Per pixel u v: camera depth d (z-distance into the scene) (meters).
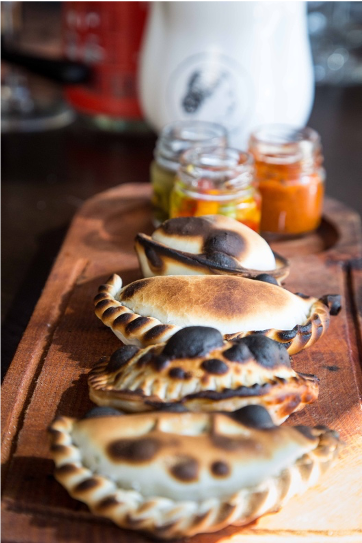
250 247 0.43
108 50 0.71
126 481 0.32
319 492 0.35
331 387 0.40
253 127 0.63
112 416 0.33
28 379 0.40
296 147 0.53
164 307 0.39
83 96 0.75
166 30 0.62
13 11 0.82
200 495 0.32
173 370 0.35
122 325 0.39
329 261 0.51
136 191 0.60
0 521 0.33
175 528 0.31
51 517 0.33
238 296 0.39
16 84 0.80
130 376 0.35
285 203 0.53
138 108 0.74
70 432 0.33
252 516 0.32
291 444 0.32
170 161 0.54
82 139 0.74
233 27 0.60
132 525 0.31
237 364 0.35
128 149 0.73
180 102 0.63
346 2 0.98
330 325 0.44
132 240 0.53
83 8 0.70
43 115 0.77
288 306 0.40
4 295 0.49
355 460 0.36
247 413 0.33
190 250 0.43
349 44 0.99
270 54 0.61
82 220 0.55
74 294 0.46
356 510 0.34
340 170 0.70
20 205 0.61
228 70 0.61
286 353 0.37
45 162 0.69
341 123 0.80
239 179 0.50
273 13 0.60
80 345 0.42
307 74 0.64
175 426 0.33
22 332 0.45
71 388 0.39
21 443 0.36
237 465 0.32
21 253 0.54
